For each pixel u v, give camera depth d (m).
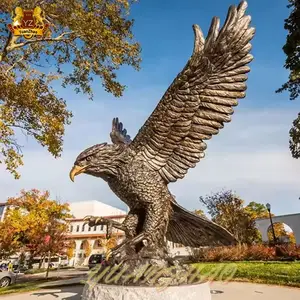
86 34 9.18
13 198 19.89
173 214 4.45
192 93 4.08
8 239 16.97
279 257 14.70
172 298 3.49
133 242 3.97
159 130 4.18
